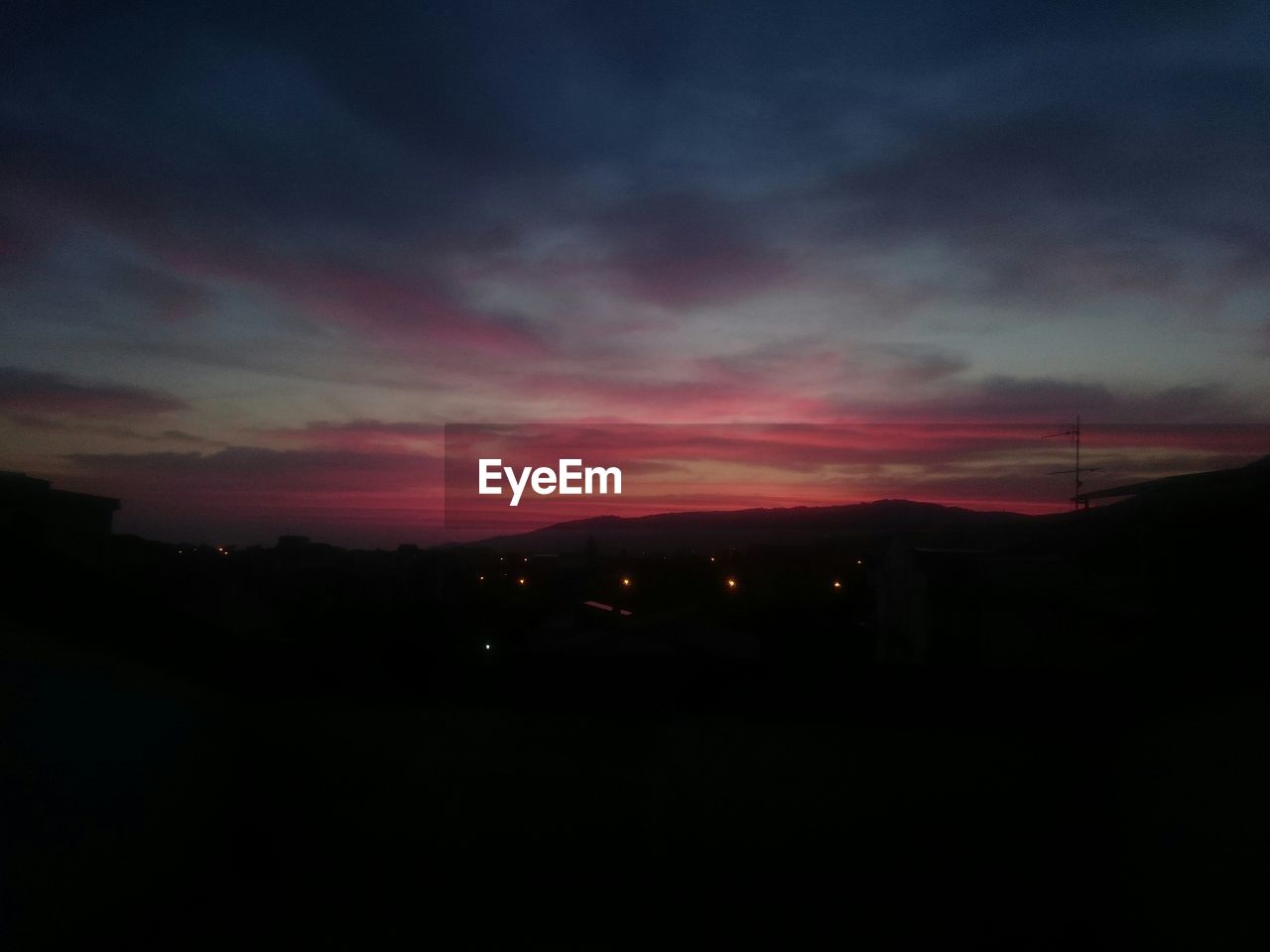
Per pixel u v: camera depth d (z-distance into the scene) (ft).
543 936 10.48
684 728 11.03
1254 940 8.11
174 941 10.28
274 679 11.91
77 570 11.12
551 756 11.18
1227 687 9.52
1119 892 9.61
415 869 11.05
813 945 10.17
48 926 9.10
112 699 10.43
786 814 10.56
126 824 10.24
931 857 10.16
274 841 11.35
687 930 10.40
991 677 10.94
